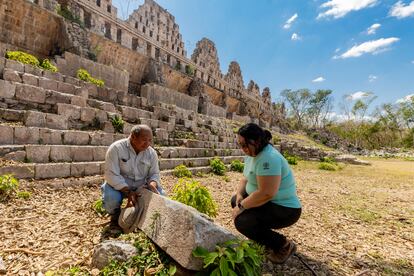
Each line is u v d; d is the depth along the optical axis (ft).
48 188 16.01
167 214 8.36
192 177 27.78
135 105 34.19
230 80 114.83
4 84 20.25
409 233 14.06
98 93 29.94
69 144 20.89
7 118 19.34
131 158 11.03
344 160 69.56
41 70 24.91
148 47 68.59
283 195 8.70
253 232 8.79
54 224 11.17
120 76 44.73
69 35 42.93
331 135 173.99
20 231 10.29
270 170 8.09
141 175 11.41
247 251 7.22
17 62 23.21
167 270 7.61
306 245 11.45
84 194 16.20
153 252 8.38
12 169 15.65
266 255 9.30
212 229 7.47
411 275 9.29
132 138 10.77
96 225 11.18
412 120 164.14
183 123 38.86
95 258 8.13
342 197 23.97
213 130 46.37
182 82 79.15
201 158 33.94
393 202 22.65
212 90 99.40
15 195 13.87
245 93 126.41
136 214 10.00
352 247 11.59
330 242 12.07
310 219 15.66
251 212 8.86
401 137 179.63
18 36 40.63
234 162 38.34
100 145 23.34
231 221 14.03
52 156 18.67
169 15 76.89
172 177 25.54
